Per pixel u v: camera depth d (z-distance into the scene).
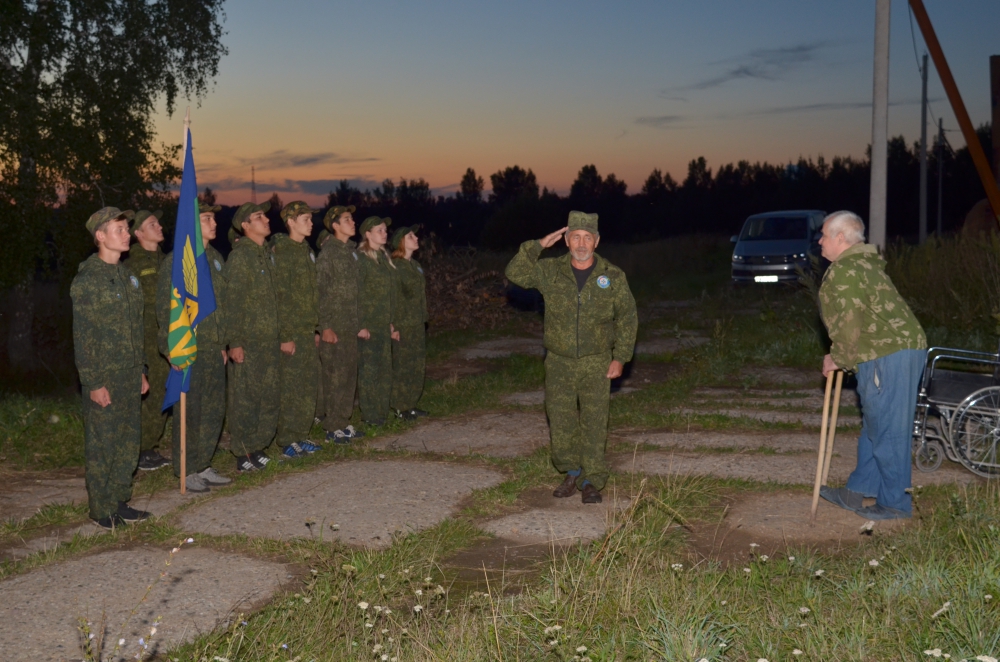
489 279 18.47
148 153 17.83
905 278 14.29
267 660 3.68
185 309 6.17
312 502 6.07
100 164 16.84
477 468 6.91
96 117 16.91
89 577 4.78
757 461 6.94
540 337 15.70
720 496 6.05
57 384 14.75
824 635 3.74
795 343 12.73
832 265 5.44
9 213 15.90
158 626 4.14
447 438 8.07
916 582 4.17
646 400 9.65
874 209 13.34
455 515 5.76
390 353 8.30
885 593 4.07
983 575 4.18
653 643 3.69
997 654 3.49
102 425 5.51
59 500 6.42
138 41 17.91
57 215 16.88
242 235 7.06
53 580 4.74
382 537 5.36
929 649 3.51
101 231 5.45
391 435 8.21
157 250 7.31
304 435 7.43
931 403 6.49
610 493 6.15
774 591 4.29
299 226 7.28
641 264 32.09
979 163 14.40
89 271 5.42
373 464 7.05
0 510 6.20
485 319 17.08
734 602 4.12
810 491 6.08
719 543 5.17
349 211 7.73
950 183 54.56
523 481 6.42
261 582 4.67
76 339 5.38
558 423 5.95
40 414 8.45
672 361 12.57
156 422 7.19
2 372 15.77
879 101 13.14
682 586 4.27
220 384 6.54
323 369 8.40
